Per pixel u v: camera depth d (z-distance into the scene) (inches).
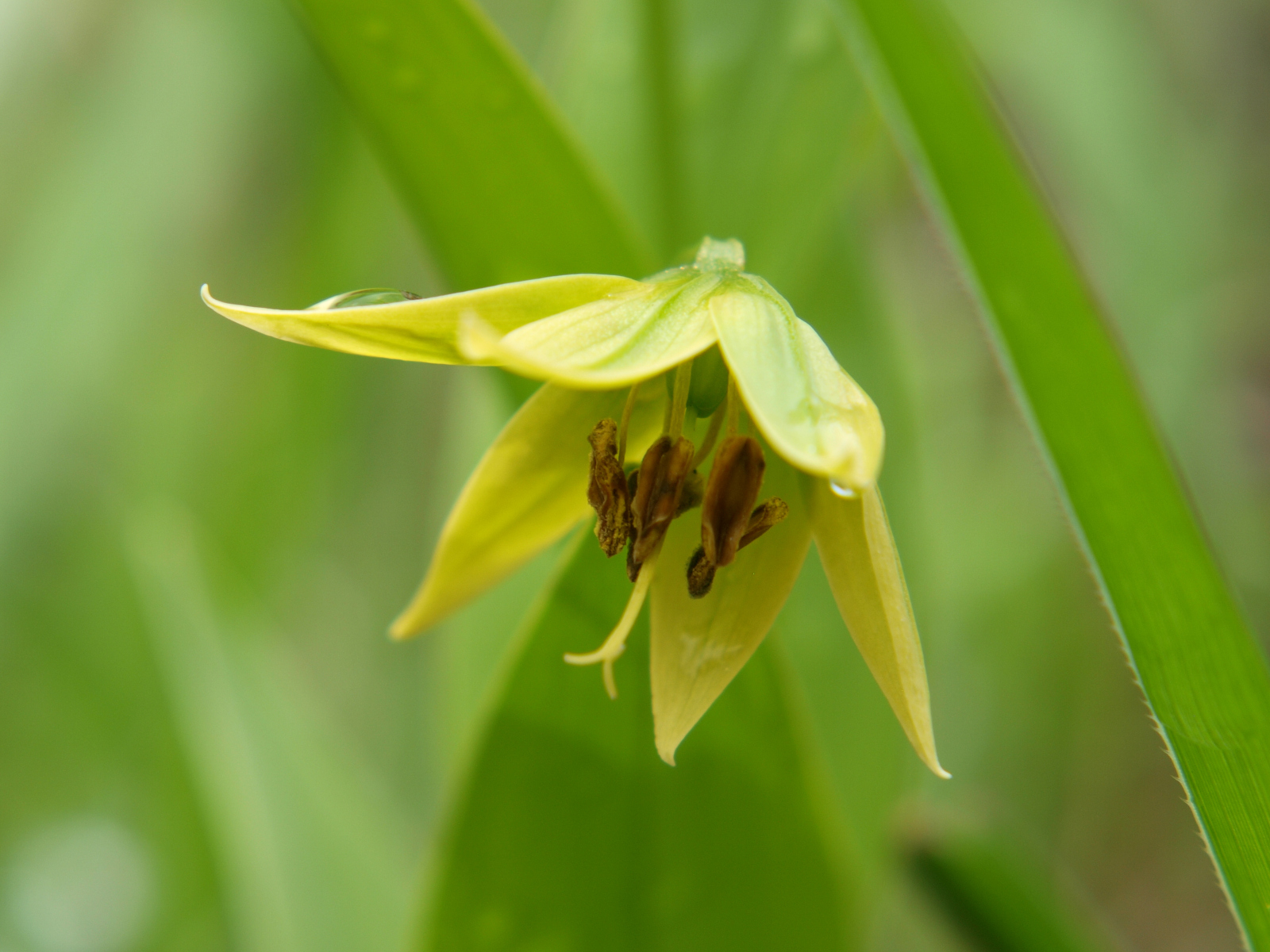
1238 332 20.9
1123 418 9.2
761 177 11.0
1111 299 17.4
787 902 10.0
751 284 9.1
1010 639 18.2
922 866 10.4
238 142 18.5
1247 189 21.4
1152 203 17.2
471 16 9.7
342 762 12.2
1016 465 19.5
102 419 18.5
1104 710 18.5
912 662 8.9
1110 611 9.1
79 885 16.4
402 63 9.8
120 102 18.1
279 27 17.1
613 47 10.9
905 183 18.5
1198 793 9.1
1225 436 19.9
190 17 18.0
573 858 9.9
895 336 11.9
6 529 17.7
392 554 22.9
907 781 11.6
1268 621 17.9
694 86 10.9
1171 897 19.4
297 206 17.5
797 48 10.9
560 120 9.9
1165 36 21.7
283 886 11.1
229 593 12.4
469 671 11.1
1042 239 9.3
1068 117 17.5
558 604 9.5
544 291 9.0
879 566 9.0
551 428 9.4
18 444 17.6
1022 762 17.9
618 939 10.0
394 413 22.5
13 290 17.9
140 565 12.7
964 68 9.3
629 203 10.9
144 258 18.5
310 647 22.2
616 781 9.8
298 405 17.7
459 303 9.0
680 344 9.0
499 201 10.1
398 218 18.4
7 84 18.9
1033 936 10.4
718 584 9.3
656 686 9.3
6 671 17.9
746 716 9.7
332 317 8.9
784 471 9.3
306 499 18.1
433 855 10.1
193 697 11.5
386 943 11.2
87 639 17.9
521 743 9.8
